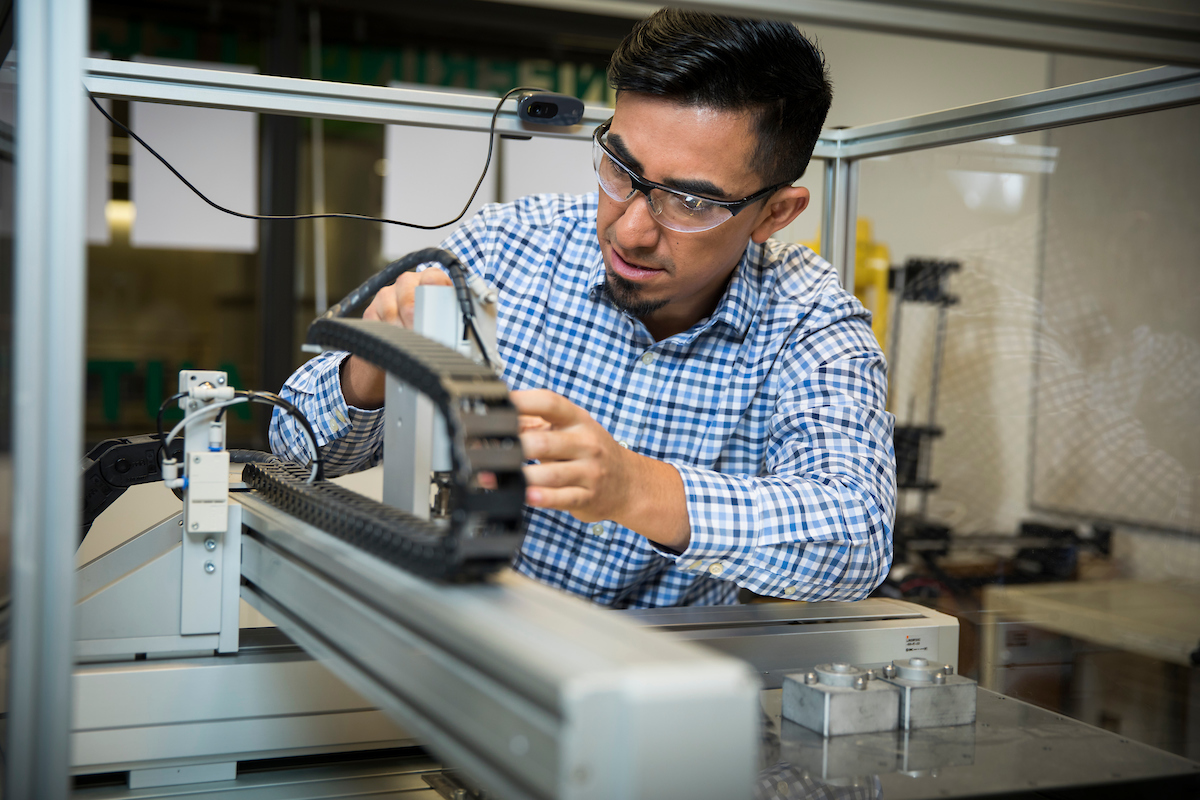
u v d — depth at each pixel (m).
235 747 0.75
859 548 0.92
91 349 4.32
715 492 0.85
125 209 3.98
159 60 3.91
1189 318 1.61
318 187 4.13
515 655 0.36
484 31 4.11
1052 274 1.82
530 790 0.36
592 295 1.15
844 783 0.63
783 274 1.20
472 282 0.62
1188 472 1.56
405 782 0.78
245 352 4.47
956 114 1.20
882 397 1.13
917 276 1.84
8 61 0.64
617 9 0.48
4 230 0.52
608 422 1.17
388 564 0.51
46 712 0.46
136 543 0.78
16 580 0.46
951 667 0.83
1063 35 0.54
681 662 0.35
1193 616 1.45
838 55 3.36
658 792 0.34
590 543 1.13
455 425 0.45
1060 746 0.72
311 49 4.02
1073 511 1.79
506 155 4.09
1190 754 0.89
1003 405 1.94
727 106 0.85
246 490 0.85
